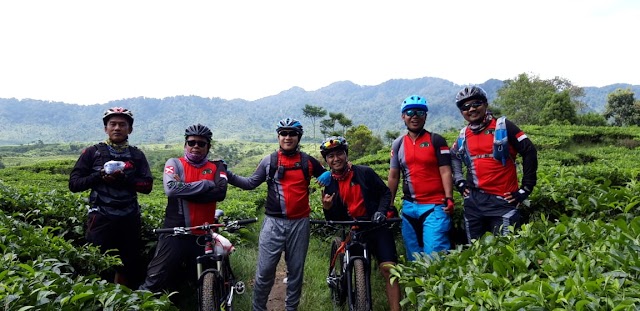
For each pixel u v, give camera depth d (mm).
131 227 5227
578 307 2213
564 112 52156
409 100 5086
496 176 4797
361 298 4340
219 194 4762
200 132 4812
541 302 2387
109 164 4844
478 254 3408
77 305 2975
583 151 23688
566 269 2828
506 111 72062
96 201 5023
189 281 5879
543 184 5770
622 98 59688
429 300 2842
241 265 7355
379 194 5098
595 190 5203
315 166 4980
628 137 28281
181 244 4711
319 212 8906
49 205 6027
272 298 6363
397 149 5414
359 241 4797
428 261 3504
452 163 5246
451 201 4992
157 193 24969
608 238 3082
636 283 2432
